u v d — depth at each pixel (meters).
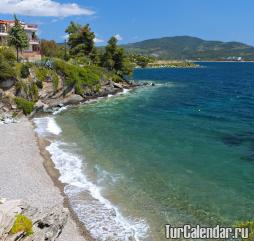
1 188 29.11
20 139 44.16
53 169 34.34
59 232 22.62
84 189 29.89
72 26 115.38
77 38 110.94
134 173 33.50
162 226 24.23
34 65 71.19
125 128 51.66
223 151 40.47
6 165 34.53
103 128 51.66
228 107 71.75
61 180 31.75
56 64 75.75
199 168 34.94
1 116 56.66
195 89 107.12
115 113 64.25
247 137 46.69
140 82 120.88
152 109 68.81
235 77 164.75
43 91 70.38
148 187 30.39
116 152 39.81
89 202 27.58
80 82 81.00
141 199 28.19
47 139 45.03
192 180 31.97
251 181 31.66
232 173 33.66
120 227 24.14
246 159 37.62
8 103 59.38
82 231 23.56
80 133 48.44
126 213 26.00
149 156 38.50
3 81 59.72
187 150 40.81
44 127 52.00
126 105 73.88
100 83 90.44
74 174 33.12
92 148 41.25
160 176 32.81
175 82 132.50
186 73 196.62
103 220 24.98
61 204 27.06
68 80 76.56
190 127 52.47
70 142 43.81
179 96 89.25
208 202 27.64
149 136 46.97
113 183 31.17
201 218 25.25
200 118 59.56
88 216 25.47
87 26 110.69
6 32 89.06
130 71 110.94
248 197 28.50
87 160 37.00
